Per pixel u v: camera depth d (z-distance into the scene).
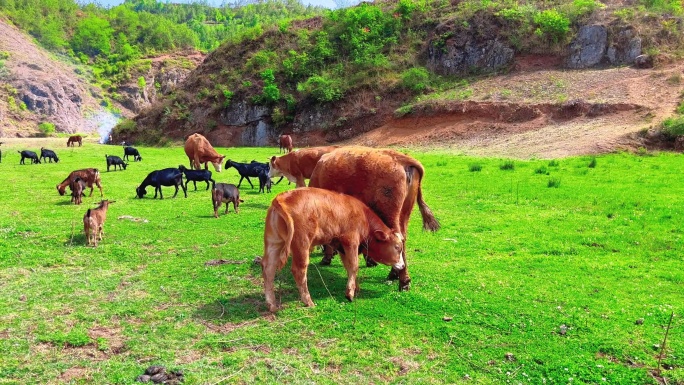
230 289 7.86
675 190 14.89
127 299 7.47
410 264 8.98
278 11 155.00
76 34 129.25
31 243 10.57
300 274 6.96
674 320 6.37
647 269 8.46
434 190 16.75
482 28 42.16
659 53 33.38
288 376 5.28
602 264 8.76
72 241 10.71
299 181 13.09
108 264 9.24
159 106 51.47
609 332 6.09
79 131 96.12
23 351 5.83
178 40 140.00
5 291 7.76
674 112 26.39
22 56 103.31
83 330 6.40
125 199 16.80
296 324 6.51
